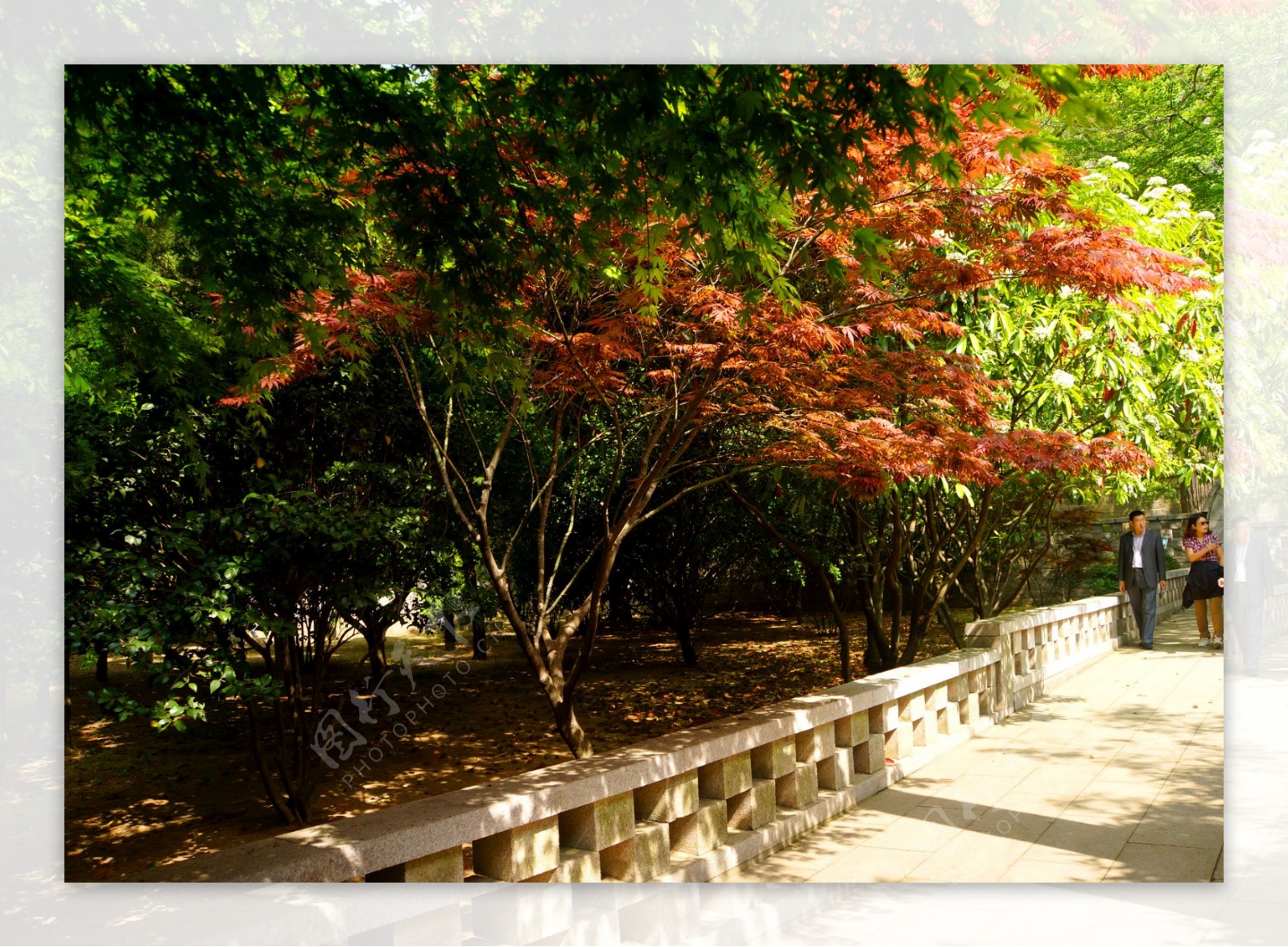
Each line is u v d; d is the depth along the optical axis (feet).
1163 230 22.38
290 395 23.31
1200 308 23.12
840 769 16.61
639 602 41.98
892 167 17.10
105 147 15.79
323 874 7.92
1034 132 11.30
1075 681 29.89
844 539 33.63
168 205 15.06
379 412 24.98
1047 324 23.54
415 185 12.94
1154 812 16.06
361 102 12.62
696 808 12.79
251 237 14.97
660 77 10.87
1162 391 24.89
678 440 20.31
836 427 18.10
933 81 10.32
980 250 18.30
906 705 19.29
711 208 12.75
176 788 24.18
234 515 18.16
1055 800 16.79
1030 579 43.21
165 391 21.09
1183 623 43.01
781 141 11.15
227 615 16.38
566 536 24.89
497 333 15.31
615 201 14.55
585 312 21.17
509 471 35.06
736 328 17.47
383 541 20.68
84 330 21.31
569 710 21.94
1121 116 37.37
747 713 15.07
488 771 24.56
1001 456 17.99
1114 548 42.11
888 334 21.84
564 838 11.04
